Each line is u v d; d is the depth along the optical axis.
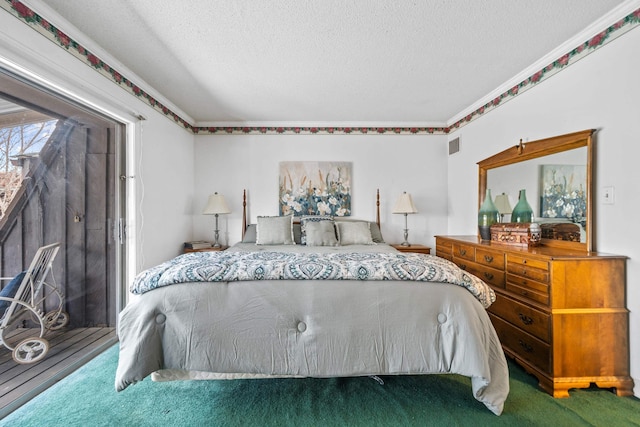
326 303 1.33
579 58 1.86
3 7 1.35
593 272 1.57
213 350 1.28
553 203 2.03
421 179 3.73
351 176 3.70
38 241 2.05
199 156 3.63
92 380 1.64
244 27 1.74
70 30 1.70
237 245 3.14
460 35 1.83
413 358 1.29
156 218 2.73
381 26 1.74
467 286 1.43
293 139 3.67
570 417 1.36
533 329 1.67
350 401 1.45
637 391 1.51
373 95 2.82
